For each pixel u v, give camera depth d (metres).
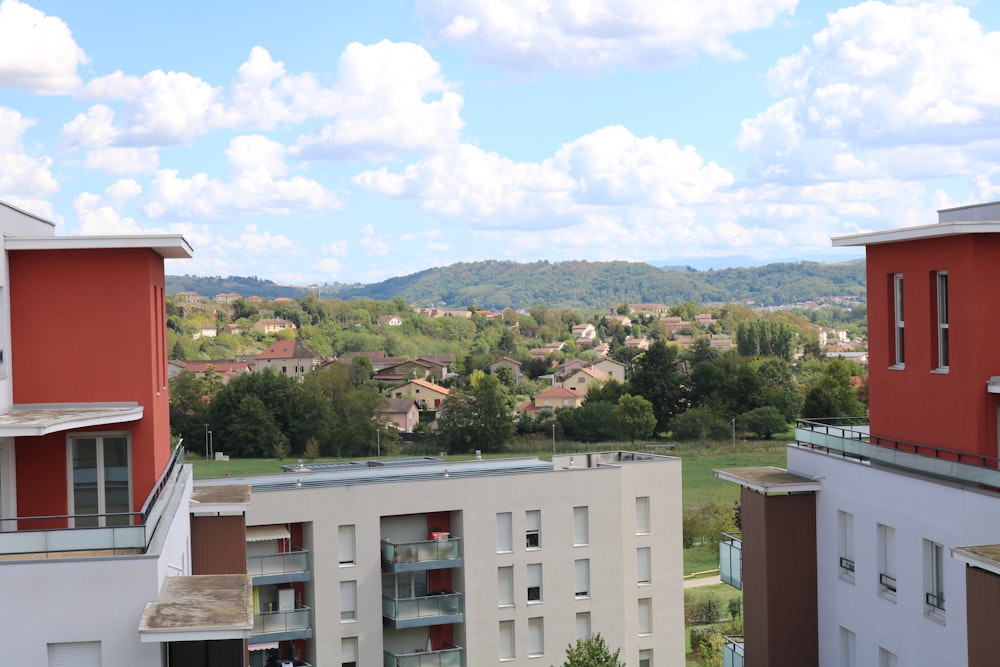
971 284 20.16
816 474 24.39
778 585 24.41
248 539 38.12
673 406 156.38
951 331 20.91
